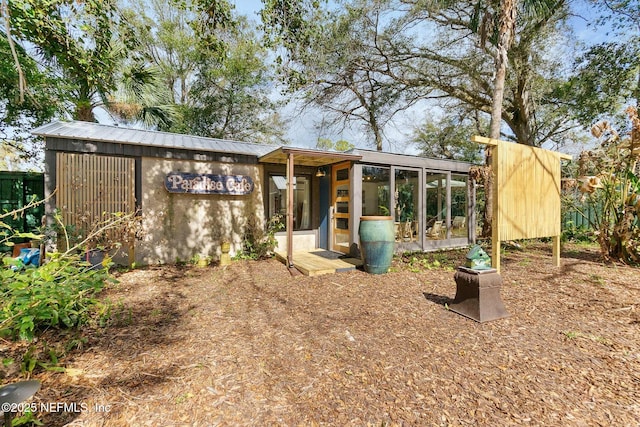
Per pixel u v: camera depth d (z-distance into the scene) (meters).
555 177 5.31
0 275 2.11
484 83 10.39
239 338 2.64
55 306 2.44
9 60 5.93
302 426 1.59
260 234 6.87
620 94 9.17
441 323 2.95
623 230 5.40
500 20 6.49
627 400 1.79
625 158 5.41
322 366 2.18
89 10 4.17
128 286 4.28
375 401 1.79
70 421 1.61
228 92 14.34
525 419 1.64
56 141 4.82
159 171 5.78
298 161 6.75
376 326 2.88
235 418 1.65
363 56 10.84
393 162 6.82
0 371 2.04
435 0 8.88
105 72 5.00
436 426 1.59
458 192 8.39
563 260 5.79
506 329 2.80
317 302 3.61
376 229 5.02
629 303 3.40
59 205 4.58
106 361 2.23
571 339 2.59
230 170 6.54
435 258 6.37
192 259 6.11
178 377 2.04
